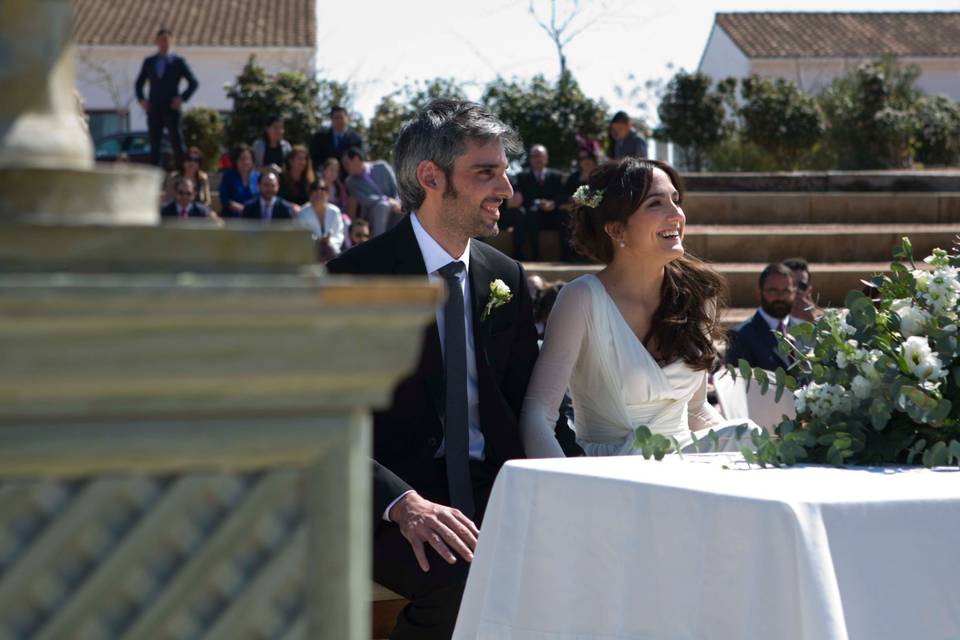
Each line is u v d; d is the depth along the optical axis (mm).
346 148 14469
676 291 3727
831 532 2066
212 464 876
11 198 891
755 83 21844
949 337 2771
